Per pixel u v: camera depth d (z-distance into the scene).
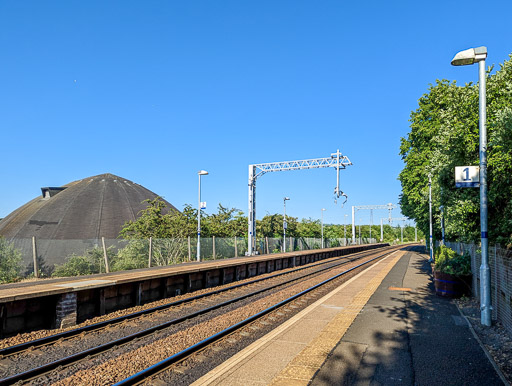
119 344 9.34
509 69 12.57
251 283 21.72
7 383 6.83
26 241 28.53
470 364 7.10
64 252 28.89
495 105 11.98
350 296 14.68
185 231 38.25
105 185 48.50
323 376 6.54
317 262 39.81
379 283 18.59
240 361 7.28
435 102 31.08
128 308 14.28
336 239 73.69
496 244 10.84
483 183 10.41
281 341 8.59
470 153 12.94
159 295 16.70
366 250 71.50
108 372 7.32
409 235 158.12
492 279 11.07
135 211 46.81
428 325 9.98
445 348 8.05
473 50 10.45
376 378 6.46
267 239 44.00
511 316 8.70
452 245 29.64
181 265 27.72
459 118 13.41
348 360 7.32
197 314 12.79
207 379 6.43
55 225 41.28
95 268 23.89
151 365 7.71
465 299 13.62
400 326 9.88
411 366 7.01
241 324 10.76
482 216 10.37
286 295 16.72
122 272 22.33
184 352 8.16
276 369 6.87
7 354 8.50
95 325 10.98
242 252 41.47
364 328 9.69
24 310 10.93
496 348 8.14
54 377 7.25
